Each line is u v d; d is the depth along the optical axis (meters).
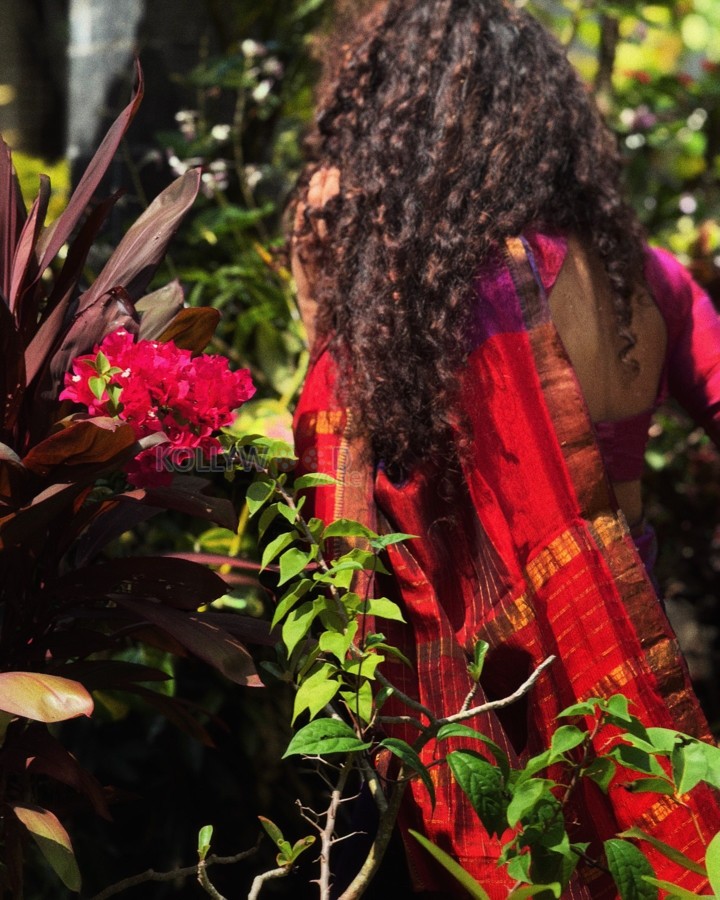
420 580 1.25
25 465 1.04
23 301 1.14
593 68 3.12
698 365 1.43
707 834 1.16
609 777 1.01
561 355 1.22
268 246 1.95
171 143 1.90
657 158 2.99
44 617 1.20
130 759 2.00
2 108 2.99
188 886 1.99
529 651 1.21
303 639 1.18
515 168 1.30
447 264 1.25
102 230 1.92
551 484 1.21
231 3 2.07
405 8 1.42
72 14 2.01
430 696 1.24
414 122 1.34
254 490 1.15
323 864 1.04
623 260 1.32
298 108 2.21
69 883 1.04
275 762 1.96
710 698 2.51
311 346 1.45
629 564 1.20
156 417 1.04
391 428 1.26
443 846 1.22
